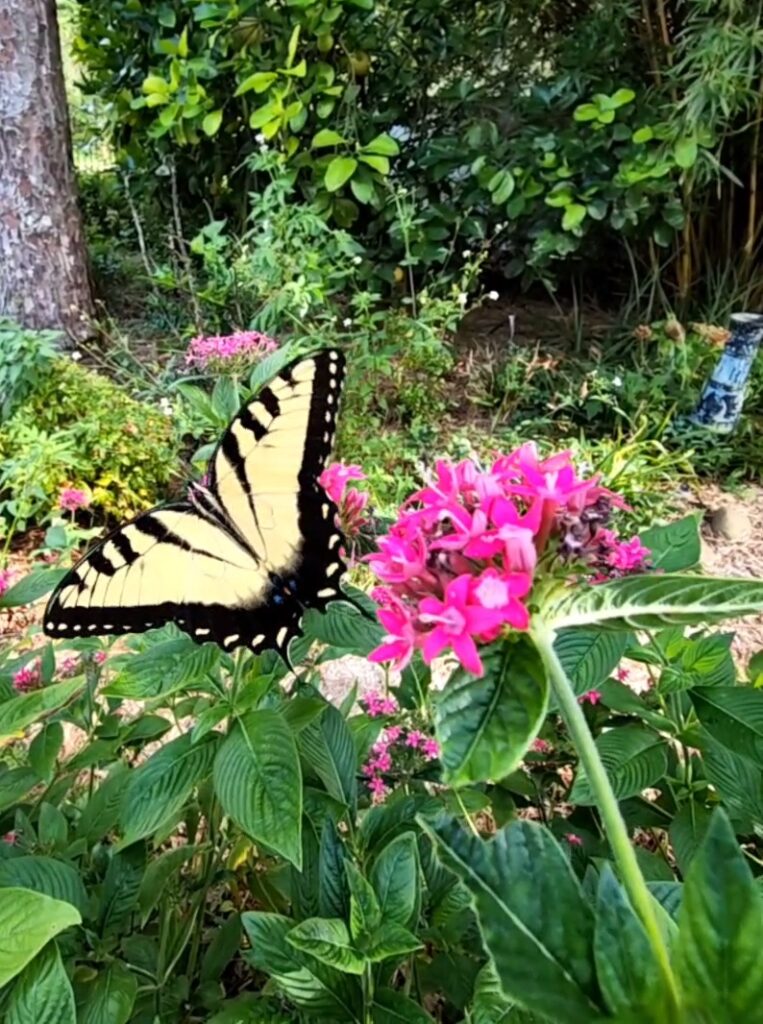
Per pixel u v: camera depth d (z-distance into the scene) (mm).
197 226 1124
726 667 262
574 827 280
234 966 303
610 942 124
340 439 727
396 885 195
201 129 976
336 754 248
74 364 763
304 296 778
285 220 839
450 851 126
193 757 218
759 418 842
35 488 644
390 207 938
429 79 1007
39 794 324
